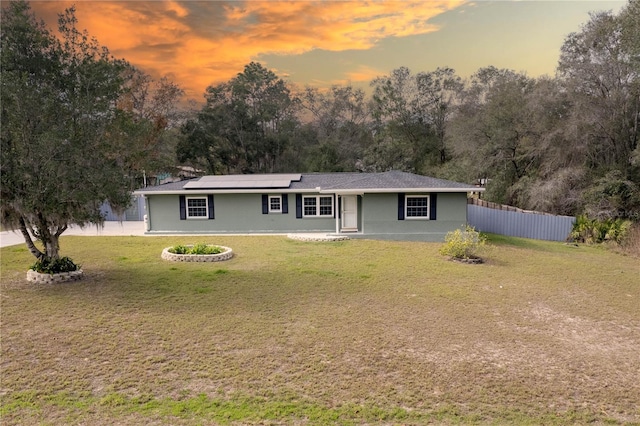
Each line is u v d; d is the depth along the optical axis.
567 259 15.10
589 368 6.36
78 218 9.70
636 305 9.71
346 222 19.14
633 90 21.98
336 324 7.93
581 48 24.50
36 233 10.64
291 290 10.12
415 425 4.73
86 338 7.01
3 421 4.61
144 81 36.62
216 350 6.66
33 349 6.54
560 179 23.08
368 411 4.99
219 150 41.50
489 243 17.59
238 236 18.38
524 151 27.78
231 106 42.06
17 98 8.77
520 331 7.85
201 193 19.03
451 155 38.28
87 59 10.03
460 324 8.12
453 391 5.54
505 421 4.86
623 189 21.36
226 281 10.81
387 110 42.59
